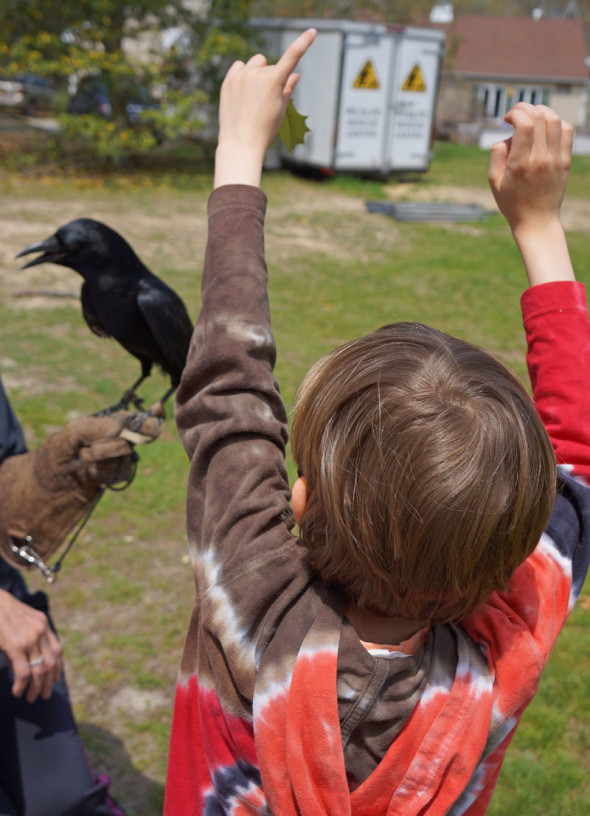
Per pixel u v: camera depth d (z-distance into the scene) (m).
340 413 0.86
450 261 13.10
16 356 7.49
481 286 11.79
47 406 6.46
